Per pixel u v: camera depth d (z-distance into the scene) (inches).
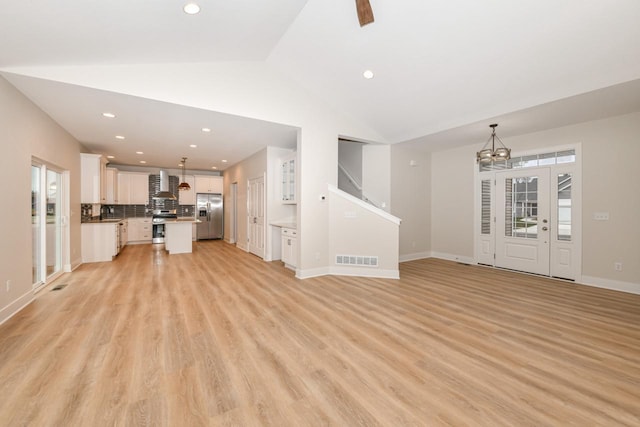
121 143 228.4
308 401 67.7
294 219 257.8
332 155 199.5
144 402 66.5
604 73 120.9
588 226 172.2
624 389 72.5
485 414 63.6
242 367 81.7
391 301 140.6
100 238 233.9
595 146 169.2
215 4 97.2
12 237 119.3
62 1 79.0
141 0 86.0
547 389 72.5
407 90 168.2
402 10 121.2
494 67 134.8
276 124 176.7
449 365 83.5
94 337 99.0
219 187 394.9
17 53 100.4
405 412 64.2
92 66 121.7
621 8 97.3
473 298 145.6
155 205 362.0
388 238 188.7
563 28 109.0
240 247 316.8
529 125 179.8
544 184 192.4
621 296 149.2
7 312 115.0
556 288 164.2
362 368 81.7
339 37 143.0
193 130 190.2
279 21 122.0
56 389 70.7
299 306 132.6
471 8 112.2
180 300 139.6
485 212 227.6
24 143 129.3
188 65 143.7
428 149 253.4
